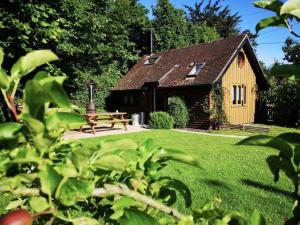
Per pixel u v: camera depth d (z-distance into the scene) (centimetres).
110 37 2852
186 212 480
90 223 108
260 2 117
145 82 2277
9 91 97
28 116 82
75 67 2262
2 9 1025
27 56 97
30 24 1095
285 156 114
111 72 2928
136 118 2225
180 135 1625
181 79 2123
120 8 2927
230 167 819
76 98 2611
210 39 4153
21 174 97
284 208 519
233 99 2148
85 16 1848
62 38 1431
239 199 558
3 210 430
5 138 89
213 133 1770
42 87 77
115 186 110
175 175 719
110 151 109
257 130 1906
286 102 2172
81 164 100
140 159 126
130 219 95
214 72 1972
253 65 2261
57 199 94
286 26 120
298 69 121
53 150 124
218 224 112
